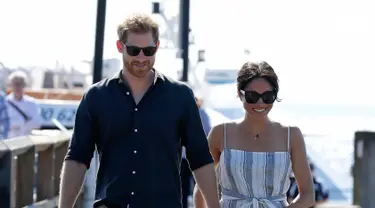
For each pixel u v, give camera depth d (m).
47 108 50.88
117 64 36.97
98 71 22.16
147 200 11.04
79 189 11.33
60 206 11.19
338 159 39.53
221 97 52.28
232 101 51.09
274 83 11.98
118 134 11.09
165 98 11.16
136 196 11.01
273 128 12.30
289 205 12.22
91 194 21.70
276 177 12.12
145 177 11.02
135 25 10.88
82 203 21.48
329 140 39.91
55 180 20.72
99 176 11.34
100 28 22.16
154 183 11.06
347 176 38.44
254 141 12.26
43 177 19.34
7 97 30.81
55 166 20.70
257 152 12.16
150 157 11.04
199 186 11.62
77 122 11.30
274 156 12.12
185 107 11.26
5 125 30.64
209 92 53.34
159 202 11.08
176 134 11.27
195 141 11.40
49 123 50.78
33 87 59.09
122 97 11.10
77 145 11.27
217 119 29.92
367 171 22.84
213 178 11.58
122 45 11.04
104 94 11.16
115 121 11.05
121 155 11.06
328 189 38.03
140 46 10.84
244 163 12.09
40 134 20.66
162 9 34.16
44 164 19.39
